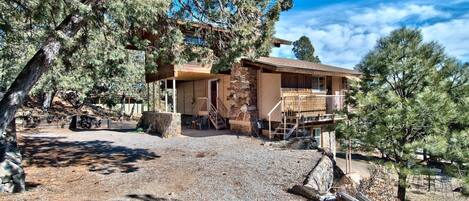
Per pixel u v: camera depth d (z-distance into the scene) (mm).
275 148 10570
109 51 9758
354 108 9414
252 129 13688
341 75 14781
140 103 30719
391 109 8242
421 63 8727
